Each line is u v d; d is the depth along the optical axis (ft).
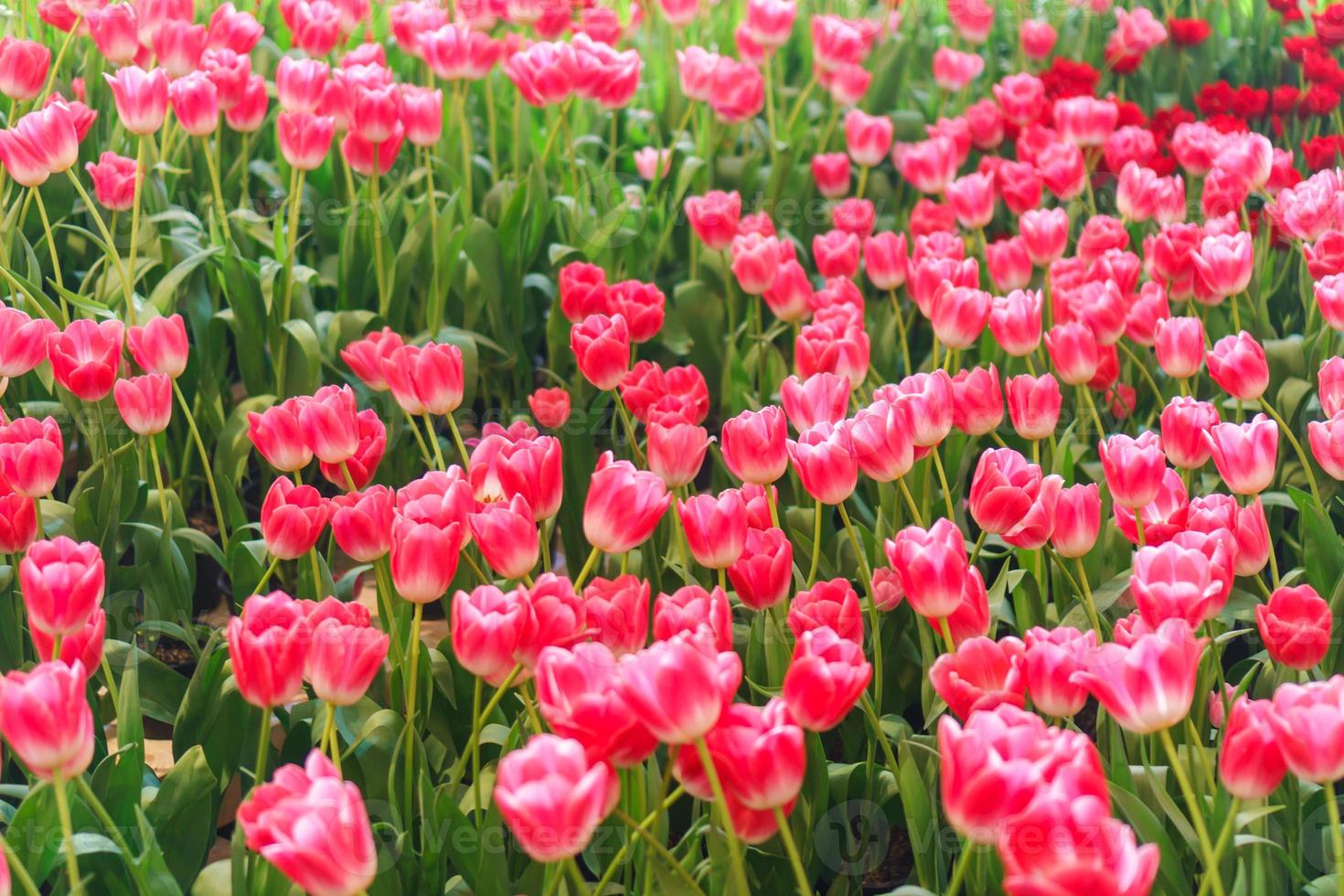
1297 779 5.30
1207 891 4.90
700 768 4.70
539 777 4.50
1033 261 7.60
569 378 8.63
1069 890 4.35
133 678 5.40
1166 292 7.52
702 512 5.24
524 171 9.95
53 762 4.64
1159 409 7.17
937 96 11.90
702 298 8.71
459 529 5.09
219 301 8.48
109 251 6.77
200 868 5.39
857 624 5.27
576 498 7.18
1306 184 7.17
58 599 4.97
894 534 6.31
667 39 11.42
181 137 8.81
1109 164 9.21
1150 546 5.26
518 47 9.75
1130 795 5.08
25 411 6.84
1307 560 6.08
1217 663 5.45
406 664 5.57
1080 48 12.32
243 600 6.34
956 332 6.46
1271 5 11.76
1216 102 10.62
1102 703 4.75
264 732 4.93
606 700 4.58
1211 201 7.90
